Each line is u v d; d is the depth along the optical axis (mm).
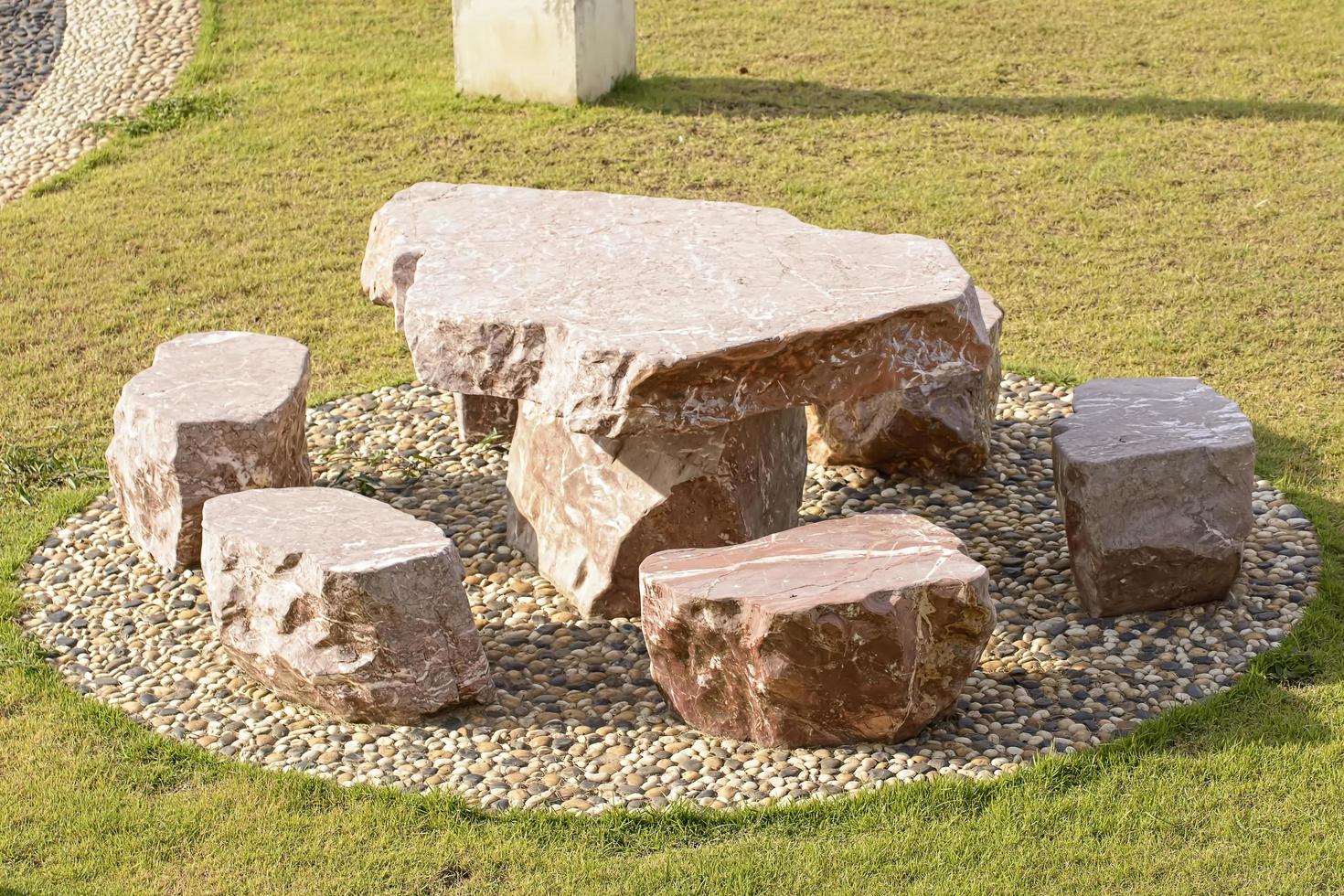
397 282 6062
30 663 5562
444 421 7676
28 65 13500
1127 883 4340
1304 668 5344
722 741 5086
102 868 4469
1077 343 8273
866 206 10133
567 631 5832
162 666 5602
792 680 4844
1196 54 13336
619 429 5035
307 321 8789
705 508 5762
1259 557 6148
